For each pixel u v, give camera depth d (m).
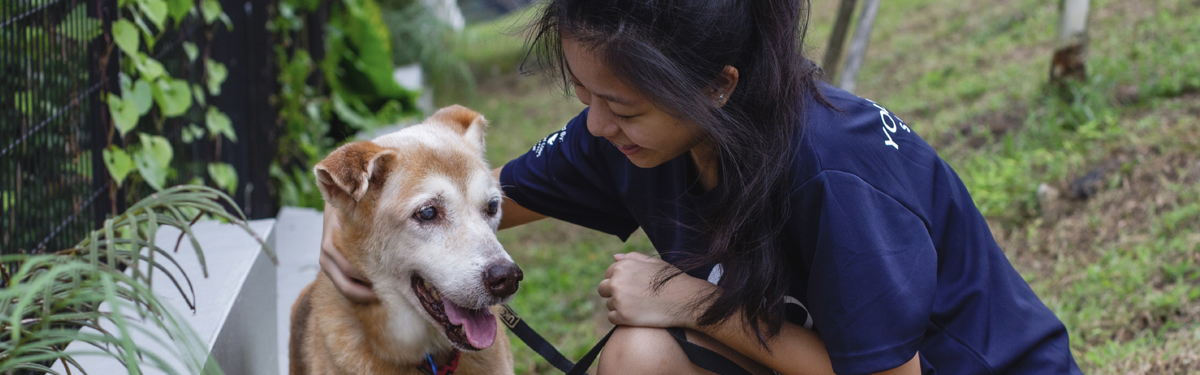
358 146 2.53
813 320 1.99
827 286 1.89
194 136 4.10
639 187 2.41
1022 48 7.44
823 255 1.89
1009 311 2.15
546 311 5.09
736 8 1.76
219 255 3.01
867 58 8.70
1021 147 5.41
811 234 1.94
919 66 7.95
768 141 1.85
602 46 1.73
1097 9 7.67
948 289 2.10
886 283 1.83
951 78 7.31
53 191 2.72
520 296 5.20
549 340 4.73
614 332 2.34
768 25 1.82
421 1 13.09
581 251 6.14
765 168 1.84
